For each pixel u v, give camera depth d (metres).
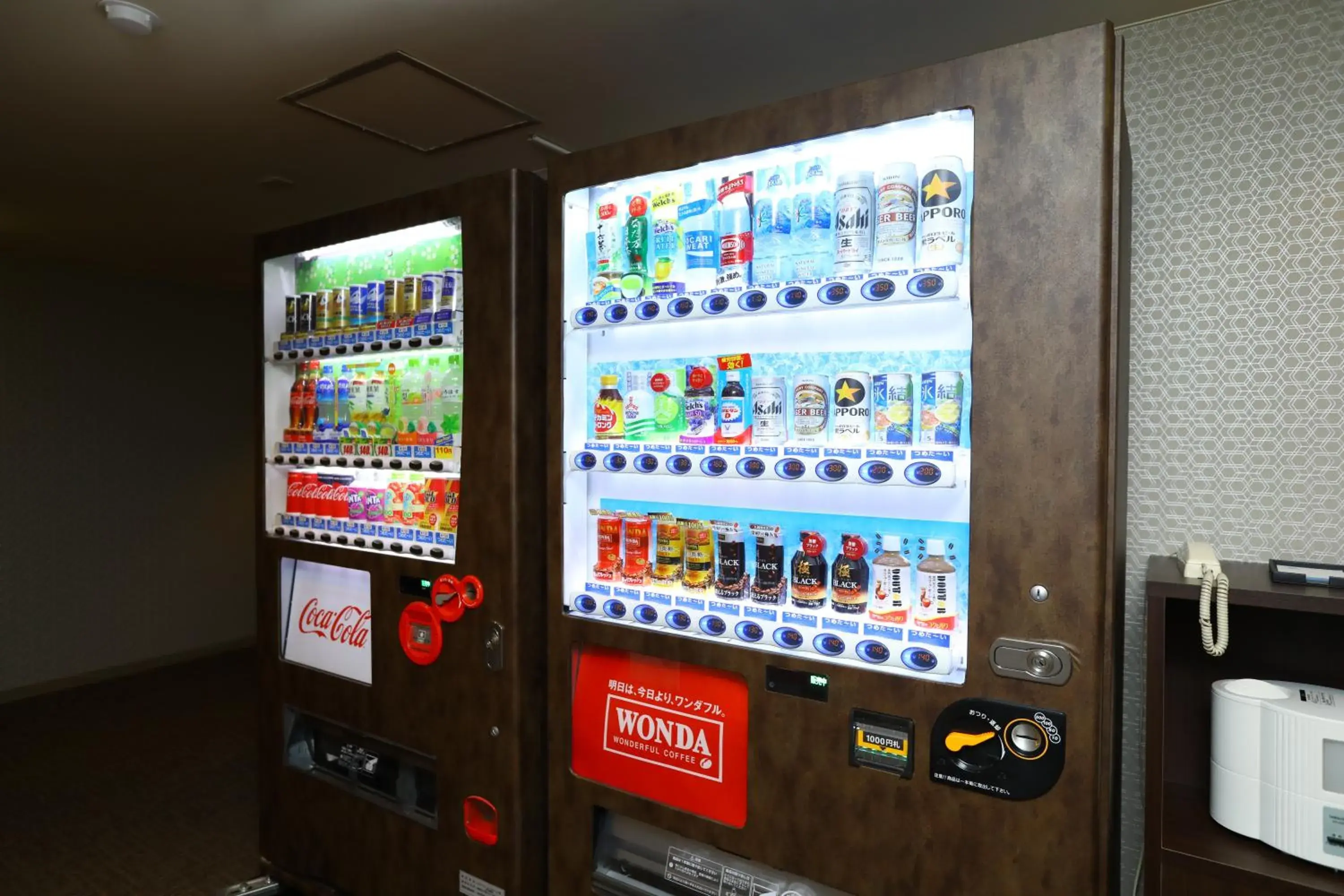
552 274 1.76
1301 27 1.69
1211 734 1.56
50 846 2.78
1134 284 1.84
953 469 1.28
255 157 2.95
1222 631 1.40
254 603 5.59
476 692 1.92
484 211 1.87
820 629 1.43
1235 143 1.75
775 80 2.36
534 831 1.91
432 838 2.02
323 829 2.29
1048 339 1.20
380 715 2.12
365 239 2.20
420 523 2.12
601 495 1.85
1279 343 1.71
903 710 1.32
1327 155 1.67
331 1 1.90
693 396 1.65
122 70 2.25
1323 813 1.32
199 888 2.52
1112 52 1.16
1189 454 1.80
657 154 1.60
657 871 1.68
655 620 1.63
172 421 5.14
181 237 4.03
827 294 1.39
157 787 3.26
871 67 2.28
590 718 1.76
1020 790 1.22
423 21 2.01
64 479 4.64
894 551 1.43
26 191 3.30
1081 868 1.19
